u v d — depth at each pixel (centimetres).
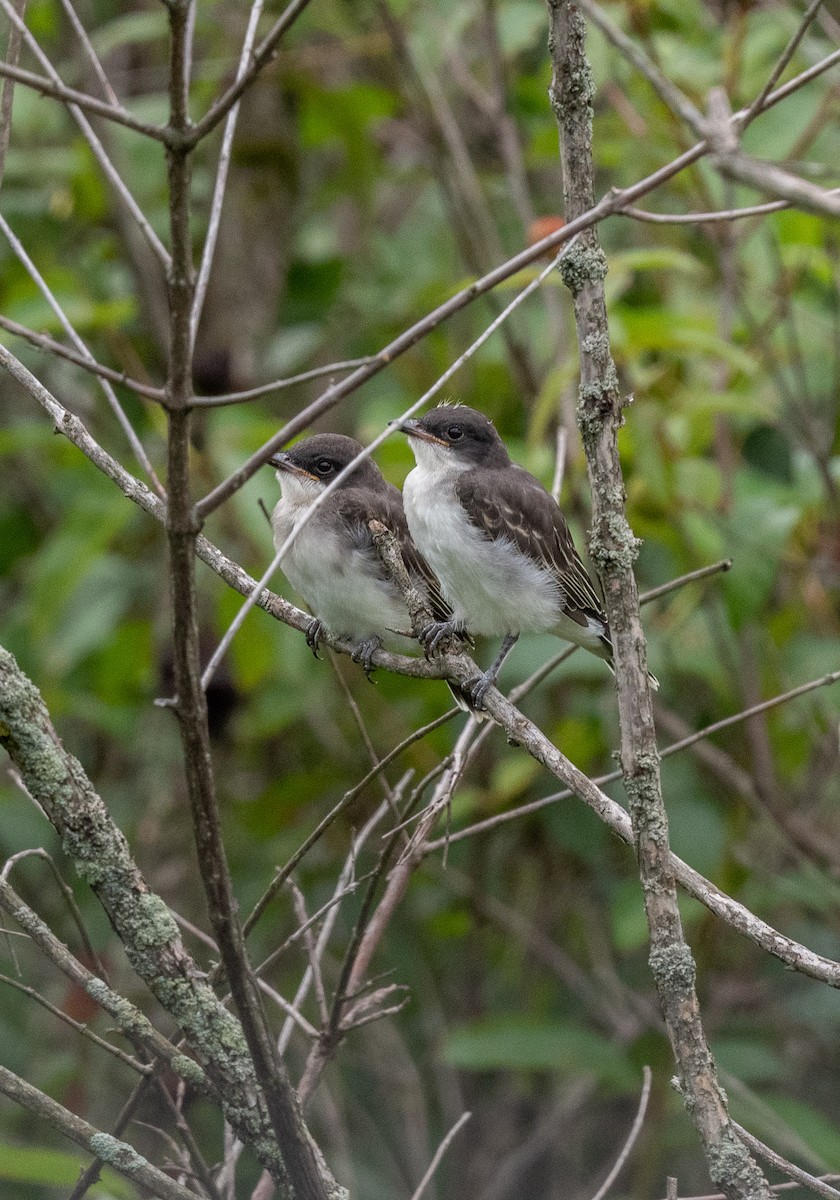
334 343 1468
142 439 1293
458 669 761
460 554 968
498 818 758
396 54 1330
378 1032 1316
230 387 1349
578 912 1405
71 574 1155
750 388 1190
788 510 1037
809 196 415
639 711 595
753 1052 1172
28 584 1390
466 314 1380
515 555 968
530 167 1447
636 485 1084
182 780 1286
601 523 602
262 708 1259
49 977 1275
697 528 1039
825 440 1161
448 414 1002
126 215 1265
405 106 1419
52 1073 1191
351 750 1352
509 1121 1355
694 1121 576
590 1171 1351
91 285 1352
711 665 1116
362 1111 1305
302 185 1543
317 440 1045
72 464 1311
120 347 1208
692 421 1102
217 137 1396
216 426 1198
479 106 1400
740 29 1069
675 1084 580
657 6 1141
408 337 493
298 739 1443
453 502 973
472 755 746
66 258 1377
